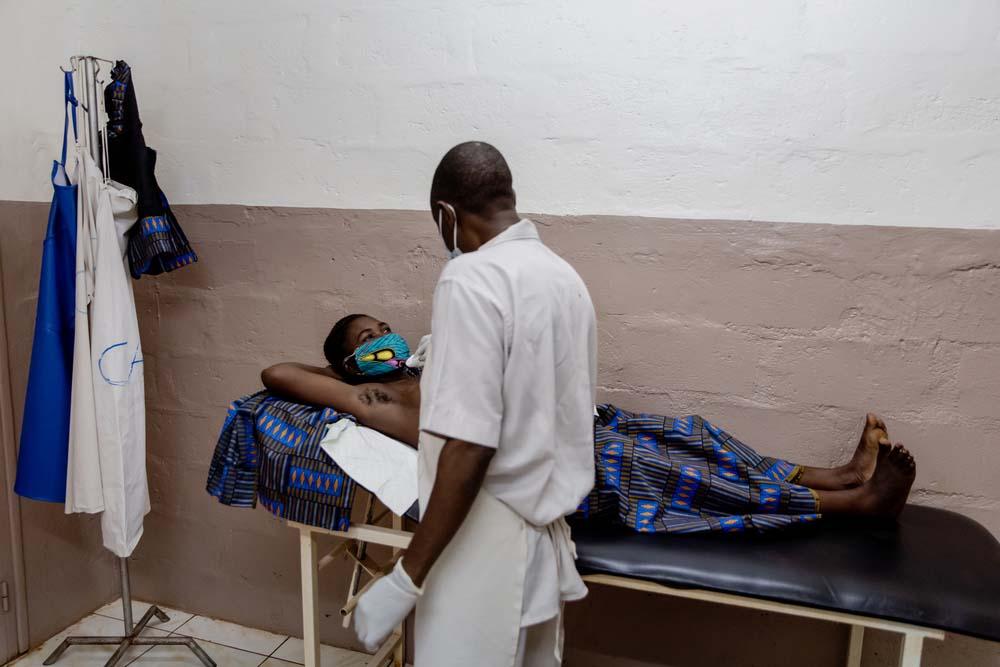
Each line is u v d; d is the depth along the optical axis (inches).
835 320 67.6
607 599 78.4
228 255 83.7
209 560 92.0
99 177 72.4
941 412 66.5
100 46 84.7
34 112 82.0
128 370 74.7
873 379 67.5
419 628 48.3
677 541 57.0
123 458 74.5
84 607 92.9
